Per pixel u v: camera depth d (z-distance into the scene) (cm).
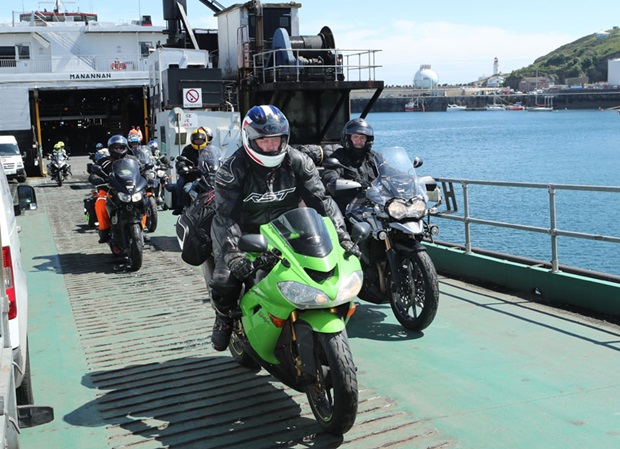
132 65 3728
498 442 417
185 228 542
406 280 643
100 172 1005
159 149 1891
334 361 404
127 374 561
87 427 461
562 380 510
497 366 544
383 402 483
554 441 415
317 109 1925
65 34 3666
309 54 1942
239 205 473
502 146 8569
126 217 966
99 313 753
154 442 436
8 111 3297
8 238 420
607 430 427
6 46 3644
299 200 492
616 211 2745
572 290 704
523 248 2092
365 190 670
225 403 495
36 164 3078
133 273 959
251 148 451
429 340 617
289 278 410
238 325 507
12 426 298
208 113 1664
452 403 477
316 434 438
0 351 315
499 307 716
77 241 1260
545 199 3106
